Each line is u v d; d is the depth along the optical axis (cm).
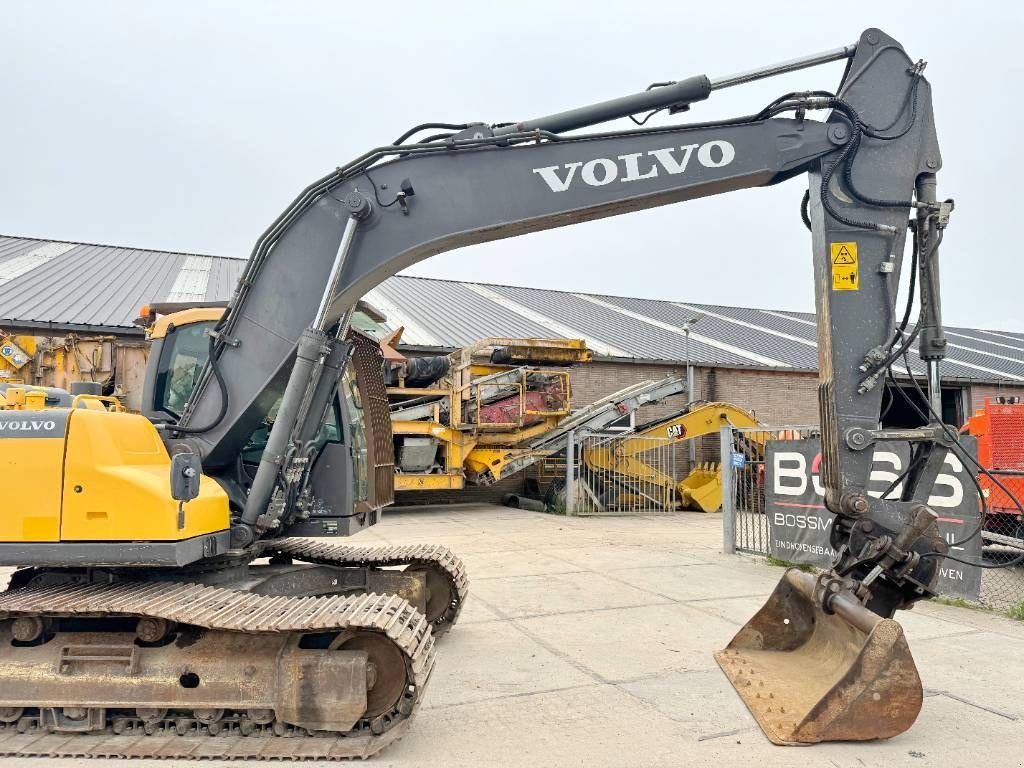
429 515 1548
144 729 395
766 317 3022
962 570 713
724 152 451
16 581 464
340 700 382
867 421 433
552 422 1596
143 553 393
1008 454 914
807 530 880
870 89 448
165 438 470
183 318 516
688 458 2066
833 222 441
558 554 1015
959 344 3022
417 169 452
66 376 1150
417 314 2138
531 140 451
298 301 457
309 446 468
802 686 449
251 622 374
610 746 385
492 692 468
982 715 430
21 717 398
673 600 730
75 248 2248
